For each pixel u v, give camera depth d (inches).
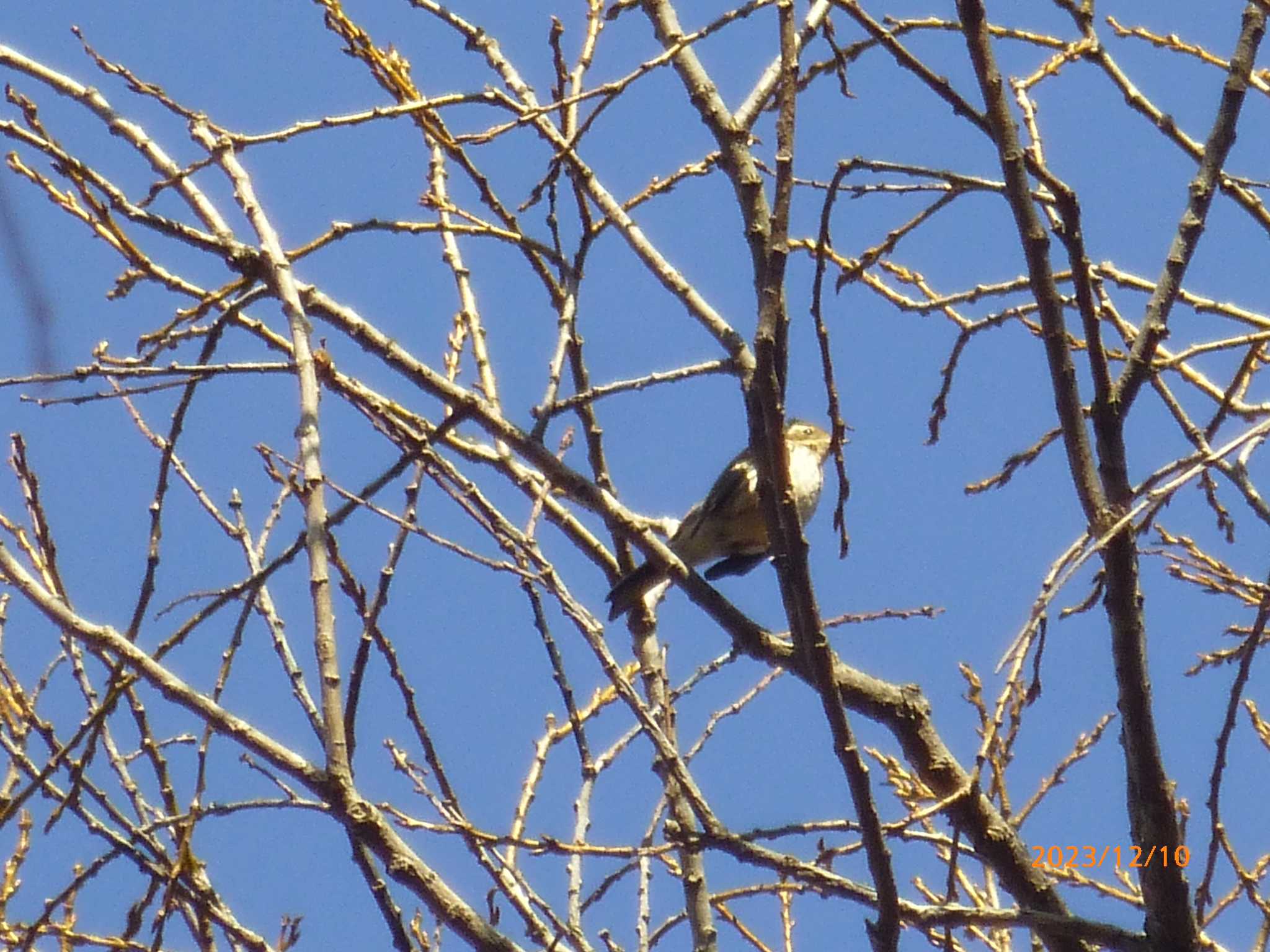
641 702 332.2
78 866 365.7
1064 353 326.6
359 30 394.3
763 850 319.3
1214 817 310.7
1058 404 329.1
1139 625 326.3
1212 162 351.3
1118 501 327.0
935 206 333.1
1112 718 410.6
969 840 370.6
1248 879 365.1
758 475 313.6
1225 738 303.7
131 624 313.3
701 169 407.2
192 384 323.6
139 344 340.2
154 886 326.0
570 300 382.9
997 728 288.4
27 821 361.7
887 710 395.2
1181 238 344.8
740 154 344.8
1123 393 331.0
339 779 309.3
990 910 328.2
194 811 307.9
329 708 307.7
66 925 358.6
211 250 336.8
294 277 349.4
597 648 334.0
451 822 311.9
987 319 367.6
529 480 386.3
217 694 313.4
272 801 309.7
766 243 332.8
